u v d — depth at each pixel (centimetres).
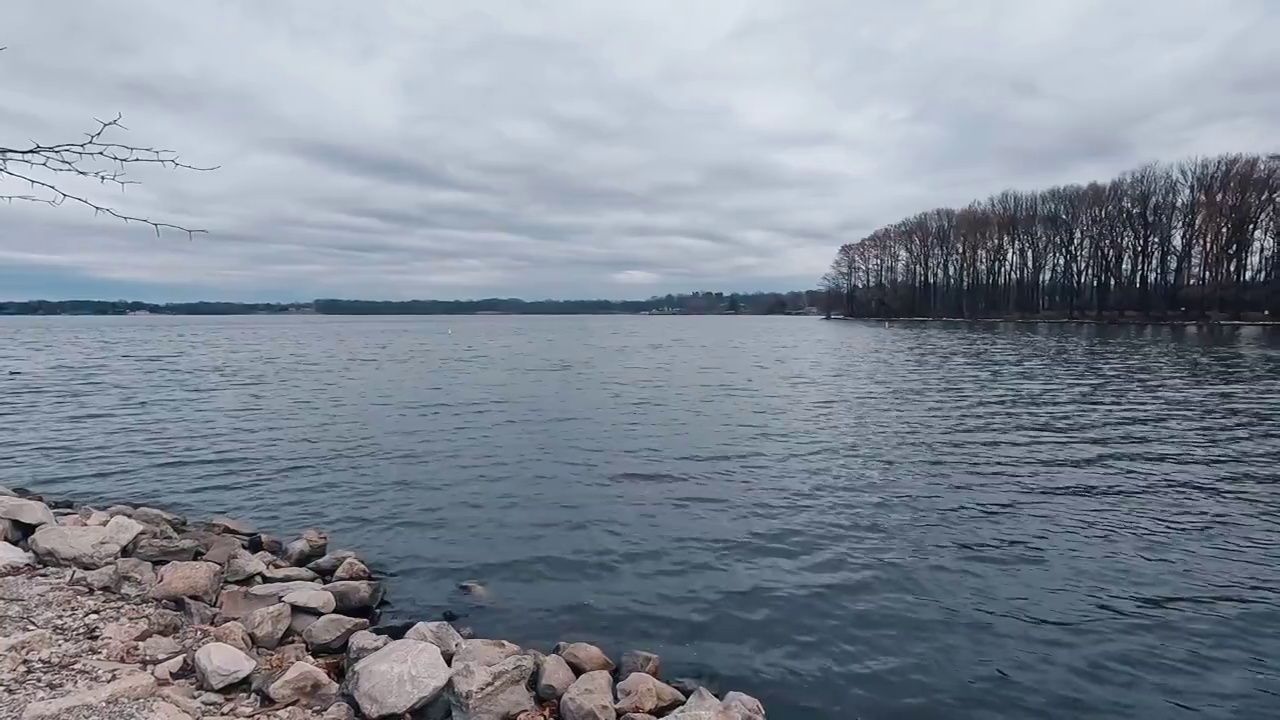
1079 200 8069
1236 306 6631
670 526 1203
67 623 693
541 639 823
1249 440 1817
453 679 629
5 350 6238
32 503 1000
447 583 983
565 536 1164
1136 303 7469
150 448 1873
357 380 3628
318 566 996
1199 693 695
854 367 4075
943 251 10350
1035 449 1747
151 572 857
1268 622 833
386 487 1477
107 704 539
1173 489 1371
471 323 19400
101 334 10625
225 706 589
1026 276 8975
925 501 1316
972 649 782
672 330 12406
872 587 943
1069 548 1071
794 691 707
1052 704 681
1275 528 1149
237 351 6206
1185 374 3253
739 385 3272
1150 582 947
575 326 15600
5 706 525
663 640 813
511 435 2042
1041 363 3959
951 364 4066
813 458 1681
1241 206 6412
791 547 1093
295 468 1648
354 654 710
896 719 661
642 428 2134
